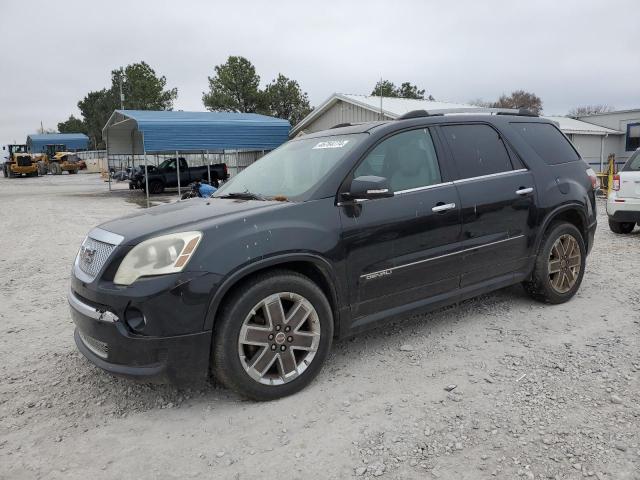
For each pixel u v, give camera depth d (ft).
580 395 10.43
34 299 19.47
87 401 11.08
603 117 92.07
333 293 11.38
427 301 13.08
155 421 10.17
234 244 10.12
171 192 90.68
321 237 11.04
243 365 10.27
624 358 12.07
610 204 29.12
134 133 95.96
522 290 17.63
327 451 8.91
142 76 143.54
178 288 9.61
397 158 12.82
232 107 132.87
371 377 11.63
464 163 13.91
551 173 15.70
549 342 13.21
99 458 9.00
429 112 14.03
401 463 8.51
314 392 11.02
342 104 70.23
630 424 9.29
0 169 210.18
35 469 8.71
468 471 8.23
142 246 9.97
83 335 10.75
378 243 11.87
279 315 10.57
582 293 17.35
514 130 15.53
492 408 10.08
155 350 9.64
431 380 11.38
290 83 140.97
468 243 13.50
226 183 15.46
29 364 13.17
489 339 13.56
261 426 9.79
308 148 13.98
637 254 23.72
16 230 41.70
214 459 8.84
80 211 57.11
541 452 8.62
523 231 14.79
